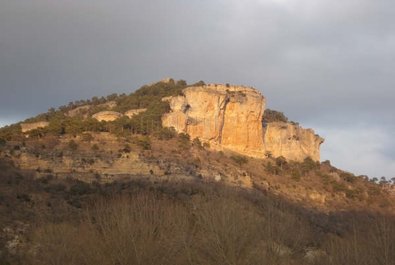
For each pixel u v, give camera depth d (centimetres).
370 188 12862
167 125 13088
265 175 11938
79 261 4084
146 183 8450
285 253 4294
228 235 4016
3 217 6034
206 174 10000
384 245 3953
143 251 3853
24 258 4691
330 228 7494
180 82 16900
